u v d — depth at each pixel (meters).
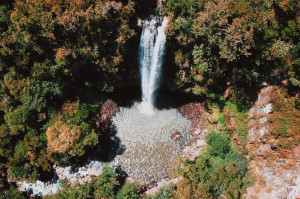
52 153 34.78
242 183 34.53
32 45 35.22
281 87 32.31
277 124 32.41
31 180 35.19
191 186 33.72
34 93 35.88
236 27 29.25
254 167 34.97
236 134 37.16
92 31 33.72
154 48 38.38
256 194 33.19
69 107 37.06
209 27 30.88
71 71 37.72
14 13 33.16
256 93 34.81
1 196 34.81
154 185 36.16
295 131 31.27
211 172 35.34
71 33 34.56
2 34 34.53
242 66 34.12
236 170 34.66
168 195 34.47
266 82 33.69
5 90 35.81
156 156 38.44
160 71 41.12
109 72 38.12
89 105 40.75
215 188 34.06
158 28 37.31
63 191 35.44
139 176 36.97
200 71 37.25
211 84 38.03
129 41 35.81
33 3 33.16
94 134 35.69
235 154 36.53
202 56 35.53
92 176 36.50
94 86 41.69
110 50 36.16
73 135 33.50
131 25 35.97
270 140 33.34
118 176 36.81
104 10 31.80
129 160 38.22
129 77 41.16
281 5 28.95
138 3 37.28
